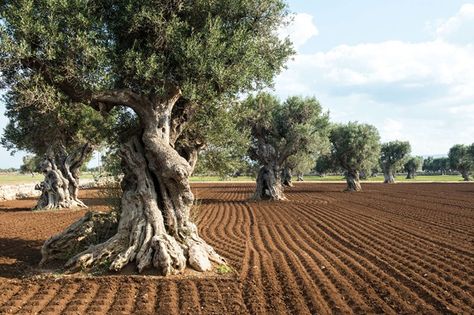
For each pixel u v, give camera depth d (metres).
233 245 16.41
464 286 10.71
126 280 10.72
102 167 17.70
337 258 14.02
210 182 84.69
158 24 11.42
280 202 36.91
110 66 11.50
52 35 10.64
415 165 103.56
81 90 11.70
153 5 11.56
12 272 11.73
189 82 11.88
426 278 11.52
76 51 10.82
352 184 54.56
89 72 11.02
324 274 11.77
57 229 20.42
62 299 9.27
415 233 19.17
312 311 8.84
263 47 13.98
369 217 25.62
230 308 8.90
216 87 12.54
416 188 59.16
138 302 9.10
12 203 38.09
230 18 12.85
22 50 10.20
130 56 11.34
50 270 11.85
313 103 38.25
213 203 36.41
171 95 12.49
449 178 105.81
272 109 38.22
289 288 10.31
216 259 12.54
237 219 25.09
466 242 16.78
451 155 93.44
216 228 21.27
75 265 11.55
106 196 14.92
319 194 47.69
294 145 37.91
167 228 12.38
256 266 12.60
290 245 16.61
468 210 29.48
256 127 38.06
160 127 12.50
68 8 10.81
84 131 25.72
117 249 11.91
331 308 8.98
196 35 11.76
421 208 31.08
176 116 13.59
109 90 11.80
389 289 10.33
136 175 12.61
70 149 34.34
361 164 54.28
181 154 15.07
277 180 39.19
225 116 15.32
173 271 11.20
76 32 10.96
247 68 12.15
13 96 12.06
